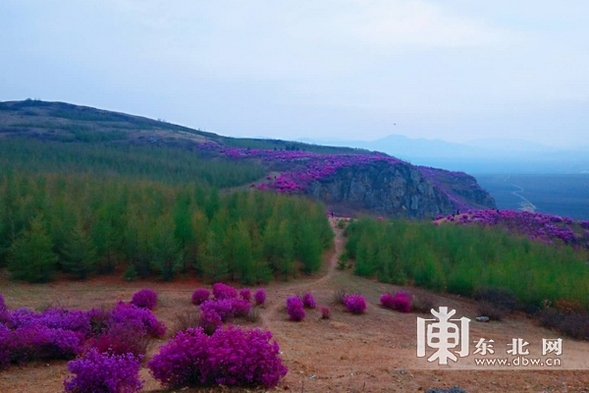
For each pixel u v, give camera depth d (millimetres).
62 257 20984
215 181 48625
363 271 25422
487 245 28016
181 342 7289
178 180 44219
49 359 9211
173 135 86688
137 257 21531
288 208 29938
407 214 65562
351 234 33031
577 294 19156
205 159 66000
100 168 46250
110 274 21641
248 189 48094
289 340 12047
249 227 25078
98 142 70812
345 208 59250
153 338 11258
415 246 26766
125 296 17609
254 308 15852
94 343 9336
